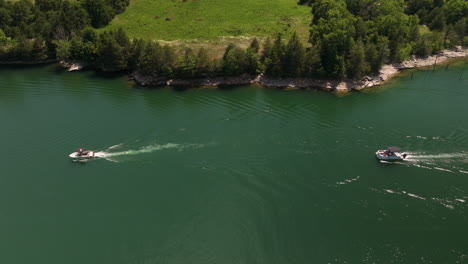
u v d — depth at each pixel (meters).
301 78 139.88
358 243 69.56
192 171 88.94
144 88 138.25
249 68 141.88
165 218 76.38
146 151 96.31
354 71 136.00
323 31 137.88
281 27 177.38
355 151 94.31
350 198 79.88
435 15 179.12
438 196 79.69
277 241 70.56
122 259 68.12
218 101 125.94
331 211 76.75
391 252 67.56
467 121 106.94
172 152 95.81
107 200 81.31
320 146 96.62
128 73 151.62
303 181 84.81
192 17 191.25
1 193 83.88
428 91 129.88
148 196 81.94
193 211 77.88
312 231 72.50
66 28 168.00
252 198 80.69
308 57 135.25
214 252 68.75
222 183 85.06
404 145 96.06
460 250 67.62
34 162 93.75
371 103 122.31
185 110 118.69
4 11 174.62
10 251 69.94
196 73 140.75
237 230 73.25
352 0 171.00
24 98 129.25
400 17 155.12
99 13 185.12
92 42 158.00
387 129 103.62
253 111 117.19
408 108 117.00
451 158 90.69
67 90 136.25
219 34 172.62
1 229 74.81
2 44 163.75
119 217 76.88
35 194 83.56
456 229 71.81
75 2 189.25
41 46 164.50
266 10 195.88
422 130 102.69
